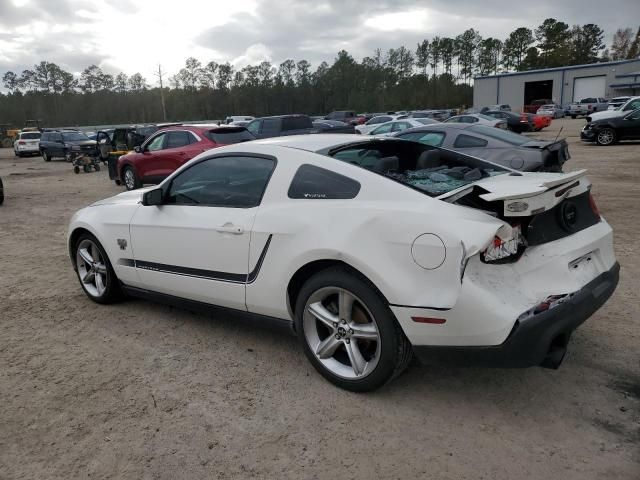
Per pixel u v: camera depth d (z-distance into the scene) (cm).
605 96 6034
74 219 500
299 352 383
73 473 262
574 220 318
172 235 402
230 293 370
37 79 10644
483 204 294
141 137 1986
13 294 542
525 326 261
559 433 278
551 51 10688
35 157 3284
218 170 389
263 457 269
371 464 260
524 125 2984
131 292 464
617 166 1354
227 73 10188
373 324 302
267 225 340
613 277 328
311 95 10275
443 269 268
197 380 348
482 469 253
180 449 278
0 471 266
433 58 11719
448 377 338
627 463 253
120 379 354
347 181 321
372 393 323
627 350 363
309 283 324
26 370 371
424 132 916
